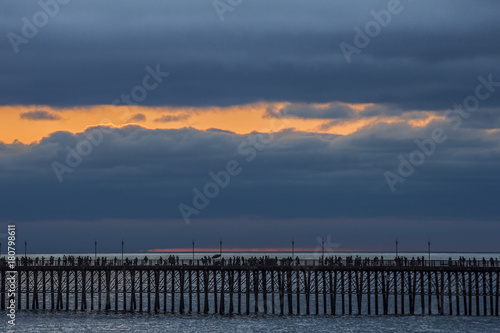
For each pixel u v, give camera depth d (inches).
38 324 6373.0
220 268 6796.3
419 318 6825.8
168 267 6825.8
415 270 6742.1
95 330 6087.6
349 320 6692.9
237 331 6033.5
